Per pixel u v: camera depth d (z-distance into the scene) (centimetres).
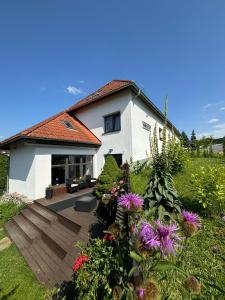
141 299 91
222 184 414
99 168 1127
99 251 267
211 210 421
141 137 1072
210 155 1574
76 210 570
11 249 483
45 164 802
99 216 500
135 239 127
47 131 876
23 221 627
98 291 202
